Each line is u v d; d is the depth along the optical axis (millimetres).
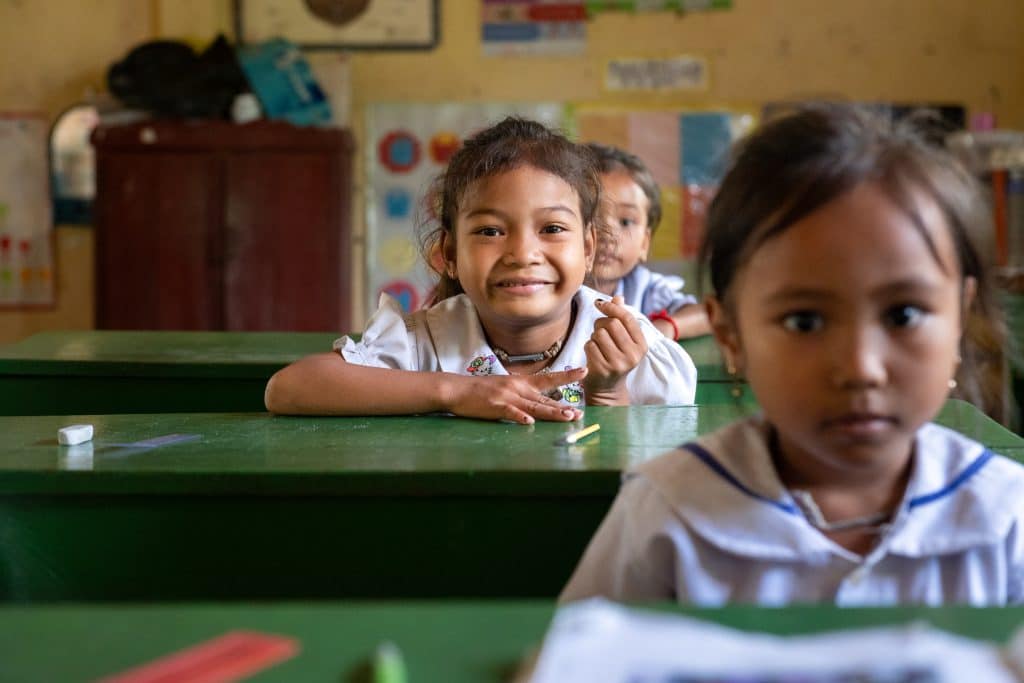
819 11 4738
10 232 4957
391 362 1570
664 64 4766
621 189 2367
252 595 1106
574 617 587
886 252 696
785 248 714
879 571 784
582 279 1600
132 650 585
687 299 2523
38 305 4984
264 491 1080
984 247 775
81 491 1088
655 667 528
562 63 4789
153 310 4590
